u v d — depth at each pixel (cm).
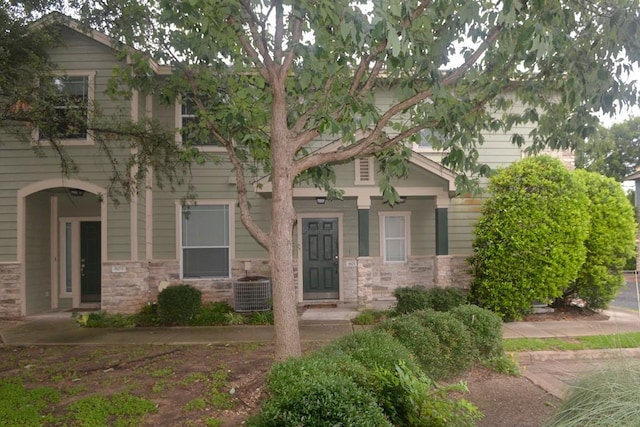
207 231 1251
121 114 993
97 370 694
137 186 959
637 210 1444
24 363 741
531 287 1038
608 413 375
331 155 659
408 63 566
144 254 1191
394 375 413
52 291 1287
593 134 722
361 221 1153
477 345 665
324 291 1311
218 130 771
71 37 1137
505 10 514
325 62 600
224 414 516
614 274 1109
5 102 748
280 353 581
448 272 1155
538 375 688
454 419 405
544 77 738
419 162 1116
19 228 1152
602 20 631
